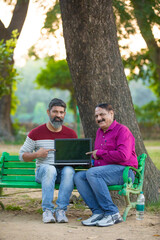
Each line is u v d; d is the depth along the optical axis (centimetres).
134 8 732
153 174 557
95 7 519
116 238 374
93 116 534
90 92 532
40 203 561
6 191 687
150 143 2106
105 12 527
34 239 369
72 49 535
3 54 998
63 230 405
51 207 447
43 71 3127
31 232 394
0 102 2142
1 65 1295
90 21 520
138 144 552
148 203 530
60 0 545
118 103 535
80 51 528
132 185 458
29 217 472
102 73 528
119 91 537
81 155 459
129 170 454
